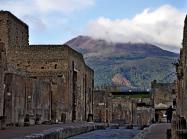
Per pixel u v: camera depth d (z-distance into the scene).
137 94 130.50
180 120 27.20
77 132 56.28
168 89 106.25
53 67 78.06
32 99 59.56
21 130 41.09
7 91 51.16
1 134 34.56
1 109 49.50
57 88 72.50
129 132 65.94
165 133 39.88
